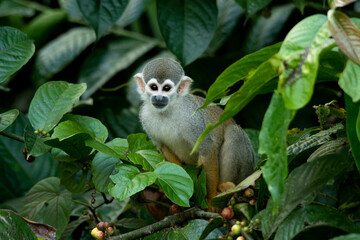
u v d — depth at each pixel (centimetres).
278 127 349
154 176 519
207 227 484
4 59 628
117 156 546
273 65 342
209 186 737
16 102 1162
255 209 514
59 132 552
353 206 496
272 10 1097
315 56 329
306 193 413
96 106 1055
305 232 423
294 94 323
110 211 752
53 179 674
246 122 1035
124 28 1193
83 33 1181
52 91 627
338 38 339
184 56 771
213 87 423
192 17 780
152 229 542
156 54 1165
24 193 903
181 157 819
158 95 757
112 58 1138
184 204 509
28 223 514
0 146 920
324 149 504
